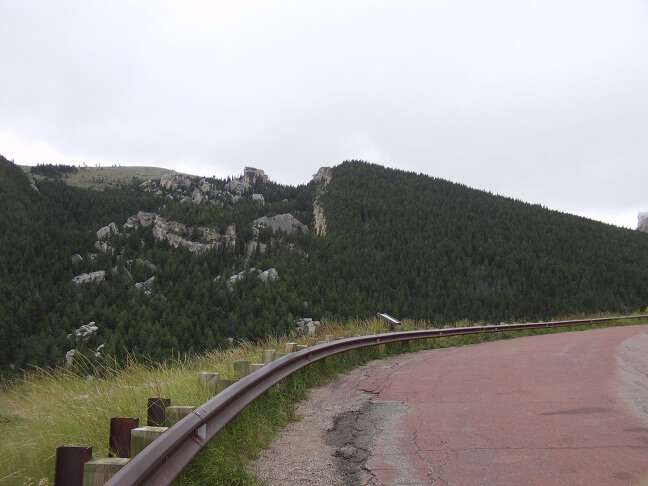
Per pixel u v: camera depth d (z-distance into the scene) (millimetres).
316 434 5715
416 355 13789
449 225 158000
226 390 5062
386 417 6340
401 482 4059
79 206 192625
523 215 169500
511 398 7246
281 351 10711
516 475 4121
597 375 9148
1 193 160250
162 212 153250
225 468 4051
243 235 142875
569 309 101250
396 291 109750
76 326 80062
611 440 5059
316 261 125688
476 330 19125
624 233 157875
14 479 3850
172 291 102000
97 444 4555
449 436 5355
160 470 3199
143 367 8922
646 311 55812
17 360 69062
